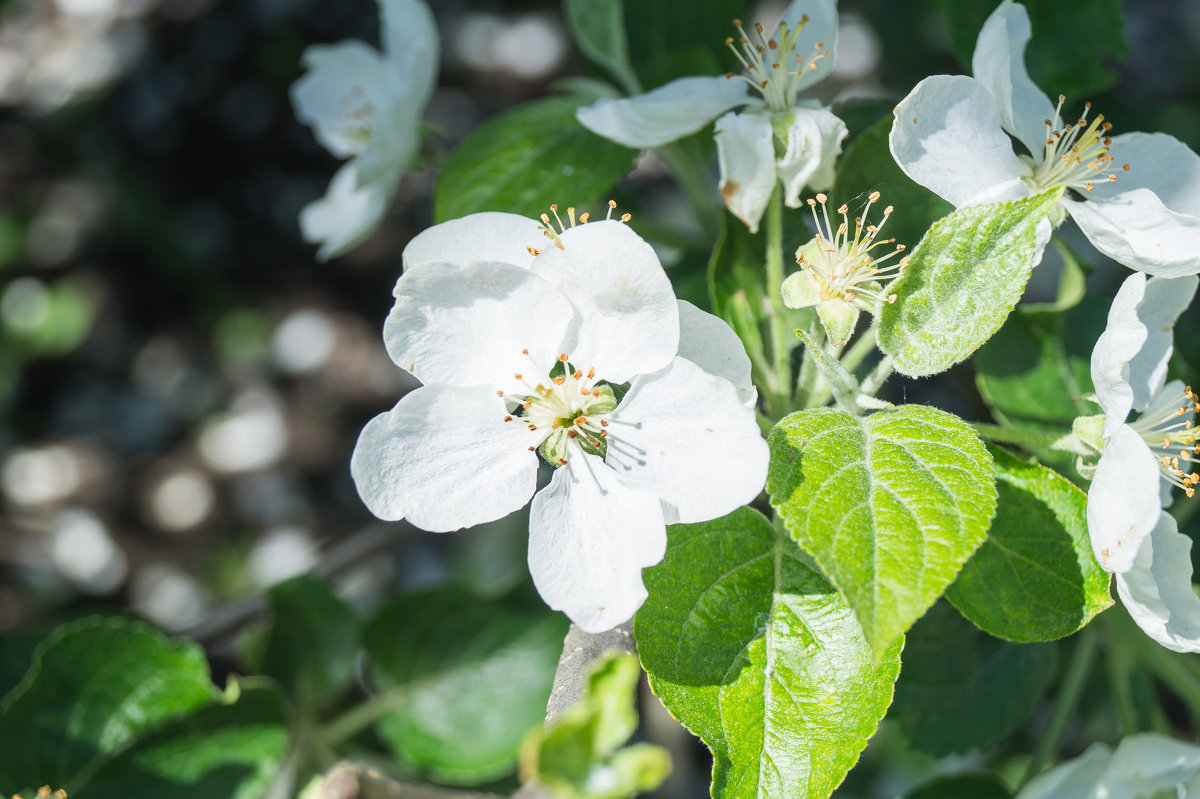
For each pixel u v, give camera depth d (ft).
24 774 0.87
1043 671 0.87
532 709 0.96
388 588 1.51
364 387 1.87
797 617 0.68
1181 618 0.69
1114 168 0.76
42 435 1.86
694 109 0.76
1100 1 0.87
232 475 1.79
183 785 0.90
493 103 1.87
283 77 2.01
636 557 0.67
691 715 0.67
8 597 1.67
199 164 2.01
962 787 0.85
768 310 0.75
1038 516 0.71
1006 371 0.83
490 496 0.69
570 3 0.93
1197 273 0.72
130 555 1.74
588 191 0.83
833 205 0.75
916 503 0.64
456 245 0.70
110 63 2.02
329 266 1.94
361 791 0.78
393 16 0.94
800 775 0.66
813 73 0.76
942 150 0.72
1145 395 0.73
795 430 0.66
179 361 1.91
